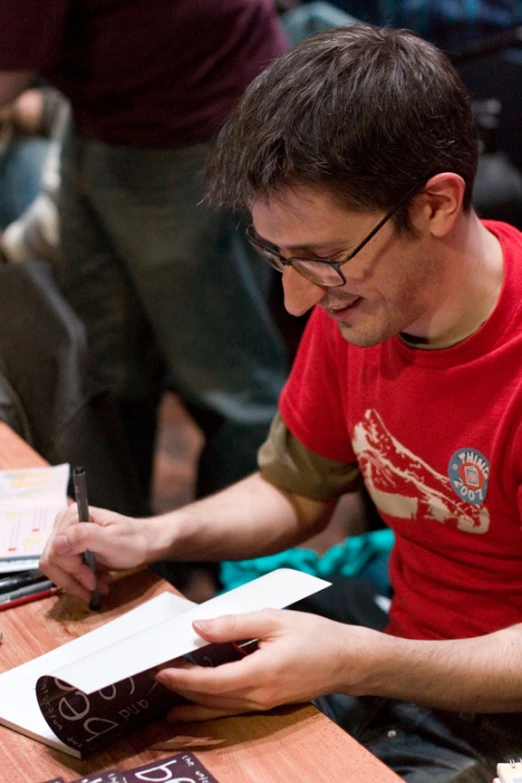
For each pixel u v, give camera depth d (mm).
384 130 1011
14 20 1885
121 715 965
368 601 1662
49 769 946
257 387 2461
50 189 2840
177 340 2377
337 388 1388
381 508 1355
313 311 1415
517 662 1092
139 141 2191
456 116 1069
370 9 2971
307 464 1456
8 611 1182
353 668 1018
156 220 2260
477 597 1273
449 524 1253
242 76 2158
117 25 2002
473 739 1223
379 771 924
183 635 1000
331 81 1018
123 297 2500
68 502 1384
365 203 1026
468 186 1111
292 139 1002
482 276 1157
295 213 1032
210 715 995
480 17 2873
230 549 1395
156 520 1297
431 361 1192
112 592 1215
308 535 1493
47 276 1810
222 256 2299
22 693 1034
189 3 2014
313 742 960
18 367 1739
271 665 974
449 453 1211
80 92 2166
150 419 2674
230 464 2492
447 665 1068
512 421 1146
